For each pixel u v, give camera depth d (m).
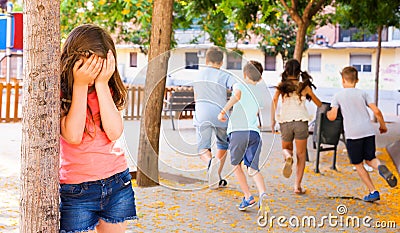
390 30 32.16
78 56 3.22
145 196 7.34
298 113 7.76
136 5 12.53
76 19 13.45
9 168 9.23
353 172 9.70
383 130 7.52
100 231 3.45
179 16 14.33
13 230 5.59
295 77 7.82
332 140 9.70
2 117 17.05
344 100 7.51
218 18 14.60
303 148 7.84
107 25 14.04
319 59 34.84
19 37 18.59
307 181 8.85
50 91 3.03
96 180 3.31
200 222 6.24
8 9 19.12
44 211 3.05
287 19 23.97
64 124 3.21
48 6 2.98
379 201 7.54
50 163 3.06
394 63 32.25
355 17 15.71
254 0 11.91
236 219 6.43
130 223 6.05
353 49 33.47
